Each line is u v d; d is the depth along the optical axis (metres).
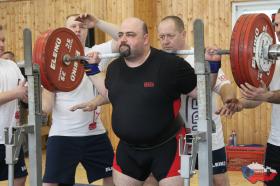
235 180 5.35
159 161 2.65
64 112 3.48
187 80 2.62
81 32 3.54
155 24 7.29
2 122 3.27
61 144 3.47
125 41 2.61
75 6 7.82
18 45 8.42
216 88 3.02
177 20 3.03
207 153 2.35
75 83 3.11
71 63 3.06
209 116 2.37
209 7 6.95
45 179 3.47
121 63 2.74
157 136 2.61
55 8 8.06
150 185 3.37
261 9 6.65
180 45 3.04
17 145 2.47
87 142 3.54
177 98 2.67
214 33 6.94
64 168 3.47
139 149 2.68
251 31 2.39
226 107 2.77
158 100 2.59
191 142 2.26
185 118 3.06
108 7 7.43
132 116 2.61
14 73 3.35
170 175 2.63
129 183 2.74
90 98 3.56
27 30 2.53
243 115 6.76
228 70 6.74
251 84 2.47
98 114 3.59
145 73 2.62
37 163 2.59
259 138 6.69
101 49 3.67
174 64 2.60
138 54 2.63
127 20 2.64
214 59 2.54
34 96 2.57
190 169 2.23
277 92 2.54
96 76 3.00
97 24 3.57
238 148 5.91
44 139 7.63
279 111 3.00
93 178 3.60
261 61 2.49
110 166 3.66
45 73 2.85
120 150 2.77
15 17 8.41
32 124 2.57
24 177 3.43
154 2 7.26
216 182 3.28
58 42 2.95
